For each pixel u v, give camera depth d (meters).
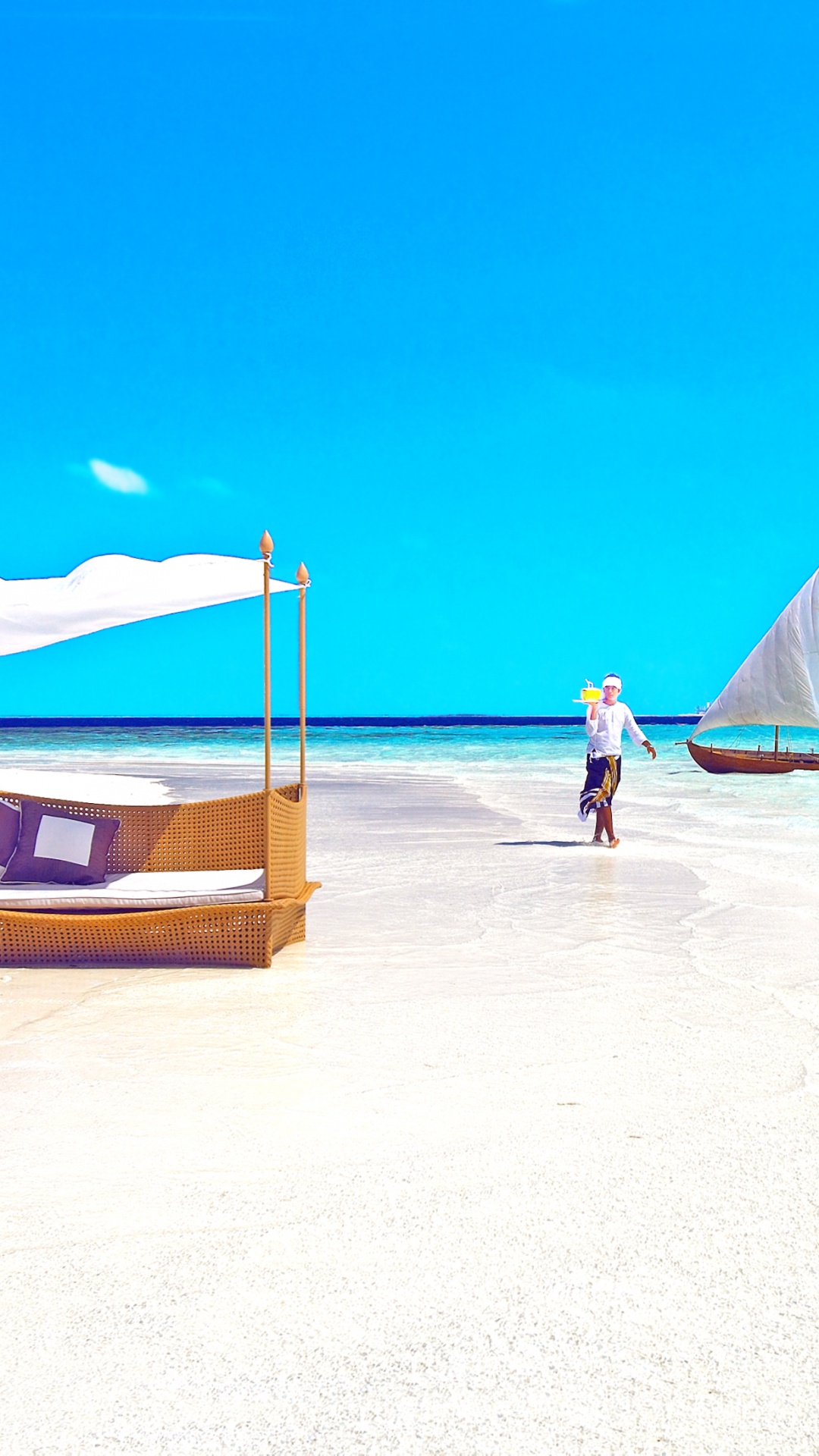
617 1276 2.60
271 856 5.99
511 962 6.02
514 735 65.56
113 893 6.14
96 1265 2.66
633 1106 3.76
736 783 24.14
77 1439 2.03
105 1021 4.87
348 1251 2.72
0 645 5.93
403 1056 4.33
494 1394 2.15
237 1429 2.06
